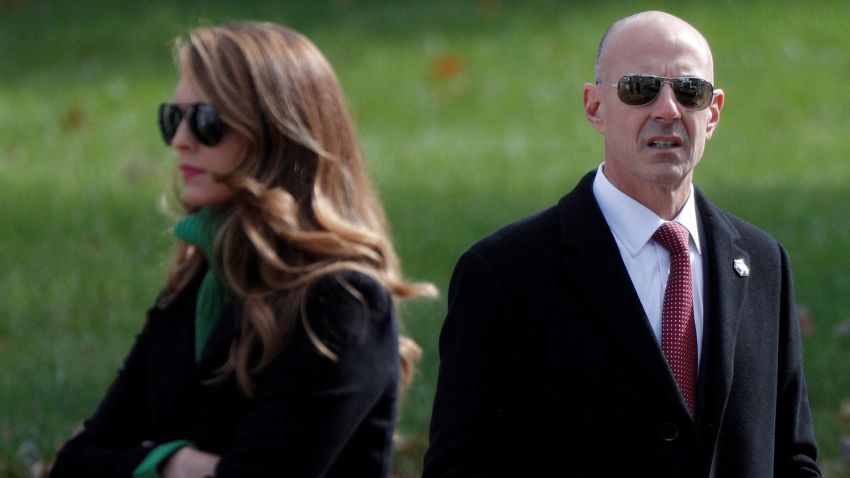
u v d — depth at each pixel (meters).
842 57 54.91
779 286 12.70
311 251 12.17
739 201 37.72
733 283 12.34
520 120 50.00
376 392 12.07
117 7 64.00
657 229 12.23
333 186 12.58
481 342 12.01
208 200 12.40
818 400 23.56
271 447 11.64
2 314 28.72
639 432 11.73
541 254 12.23
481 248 12.32
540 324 12.01
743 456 12.00
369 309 12.13
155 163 44.22
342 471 12.20
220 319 12.20
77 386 24.19
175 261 13.00
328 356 11.83
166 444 12.11
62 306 29.28
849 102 50.16
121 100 52.56
